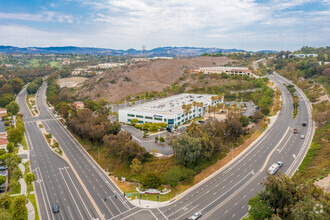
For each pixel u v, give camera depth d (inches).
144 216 3139.8
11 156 4554.6
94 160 4992.6
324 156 4281.5
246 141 5457.7
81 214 3211.1
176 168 3897.6
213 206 3297.2
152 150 4751.5
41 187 3924.7
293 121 6540.4
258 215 2689.5
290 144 5162.4
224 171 4242.1
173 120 6205.7
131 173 4274.1
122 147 4468.5
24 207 3026.6
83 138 6028.5
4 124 7057.1
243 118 5777.6
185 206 3331.7
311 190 2667.3
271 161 4488.2
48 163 4852.4
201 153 4315.9
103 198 3597.4
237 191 3624.5
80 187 3919.8
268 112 7086.6
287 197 2672.2
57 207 3284.9
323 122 6023.6
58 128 7293.3
